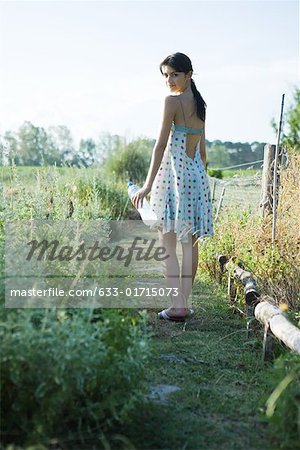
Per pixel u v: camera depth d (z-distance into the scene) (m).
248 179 7.77
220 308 5.59
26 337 2.68
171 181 5.05
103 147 17.23
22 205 5.57
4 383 2.75
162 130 4.98
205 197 5.18
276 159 6.09
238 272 5.52
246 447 2.86
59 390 2.71
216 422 3.13
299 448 2.80
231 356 4.22
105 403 2.82
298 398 2.91
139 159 16.38
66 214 5.65
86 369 2.77
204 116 5.14
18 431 2.75
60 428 2.79
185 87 5.11
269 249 5.70
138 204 5.07
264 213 6.42
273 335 4.12
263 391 3.51
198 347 4.41
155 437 2.88
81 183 10.05
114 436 2.86
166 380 3.71
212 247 6.77
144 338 3.15
